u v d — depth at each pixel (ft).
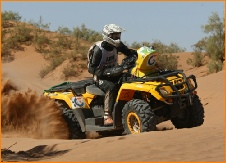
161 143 38.63
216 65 166.50
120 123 54.08
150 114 49.37
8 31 286.87
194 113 53.52
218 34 177.17
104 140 43.75
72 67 211.61
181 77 51.57
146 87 50.16
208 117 69.15
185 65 201.57
